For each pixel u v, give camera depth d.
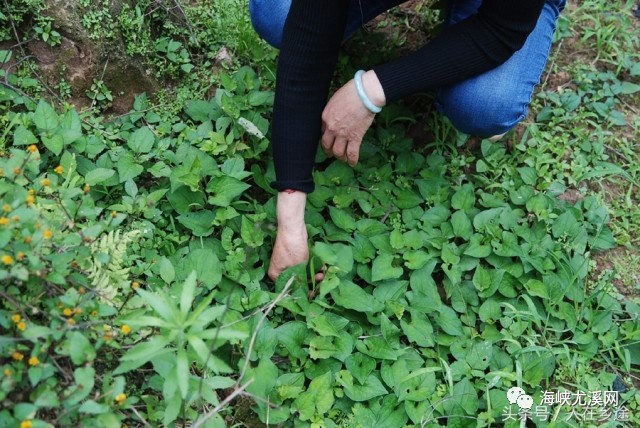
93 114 2.31
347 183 2.39
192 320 1.45
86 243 1.67
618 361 2.22
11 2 2.17
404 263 2.22
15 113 2.17
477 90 2.14
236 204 2.23
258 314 1.96
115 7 2.32
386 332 2.03
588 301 2.28
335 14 1.77
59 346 1.47
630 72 2.92
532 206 2.44
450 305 2.26
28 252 1.47
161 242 2.10
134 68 2.38
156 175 2.16
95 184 2.07
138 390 1.72
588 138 2.72
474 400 1.98
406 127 2.66
